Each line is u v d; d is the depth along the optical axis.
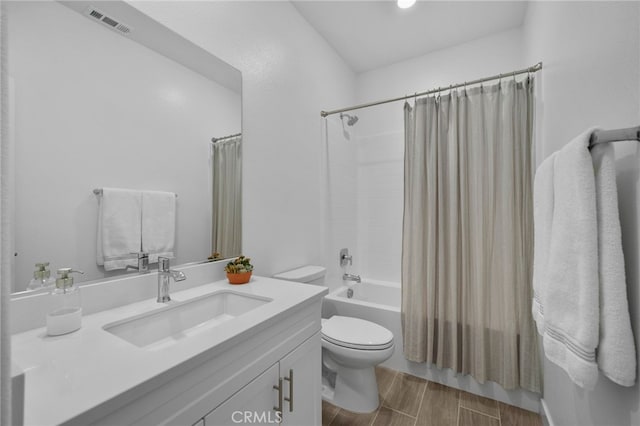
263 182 1.72
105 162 1.01
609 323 0.68
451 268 1.88
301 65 2.10
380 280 2.87
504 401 1.72
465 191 1.88
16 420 0.42
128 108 1.08
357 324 1.82
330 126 2.51
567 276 0.80
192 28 1.31
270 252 1.77
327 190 2.46
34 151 0.84
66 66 0.91
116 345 0.73
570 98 1.11
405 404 1.71
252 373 0.88
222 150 1.46
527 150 1.71
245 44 1.60
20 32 0.82
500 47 2.33
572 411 1.11
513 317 1.68
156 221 1.17
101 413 0.51
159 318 1.03
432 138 2.00
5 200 0.35
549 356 0.88
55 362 0.64
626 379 0.66
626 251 0.72
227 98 1.49
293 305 1.05
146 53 1.13
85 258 0.95
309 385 1.18
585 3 0.94
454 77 2.51
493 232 1.78
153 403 0.61
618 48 0.73
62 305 0.83
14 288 0.80
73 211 0.93
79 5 0.94
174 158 1.24
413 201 2.05
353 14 2.11
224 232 1.47
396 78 2.79
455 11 2.08
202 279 1.34
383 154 2.86
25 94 0.83
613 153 0.71
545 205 1.00
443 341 1.90
